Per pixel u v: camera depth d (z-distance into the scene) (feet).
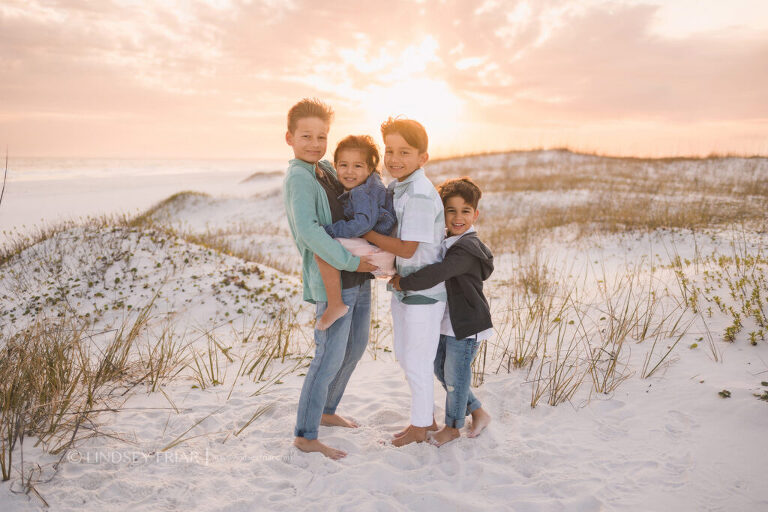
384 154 9.02
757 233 33.40
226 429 10.48
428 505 7.95
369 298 10.07
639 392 11.48
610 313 16.79
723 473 8.09
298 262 38.99
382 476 8.70
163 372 13.43
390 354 16.17
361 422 11.19
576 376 12.78
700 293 17.03
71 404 10.96
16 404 9.83
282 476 8.79
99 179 187.52
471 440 9.93
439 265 9.03
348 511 7.76
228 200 86.84
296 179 8.48
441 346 10.27
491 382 13.03
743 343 12.78
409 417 11.40
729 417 9.68
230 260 28.19
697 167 86.17
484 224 52.19
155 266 25.00
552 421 10.71
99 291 22.48
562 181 73.10
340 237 8.62
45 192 118.73
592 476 8.41
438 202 9.15
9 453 8.38
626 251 33.30
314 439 9.56
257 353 16.06
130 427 10.34
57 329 14.84
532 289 23.86
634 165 93.09
